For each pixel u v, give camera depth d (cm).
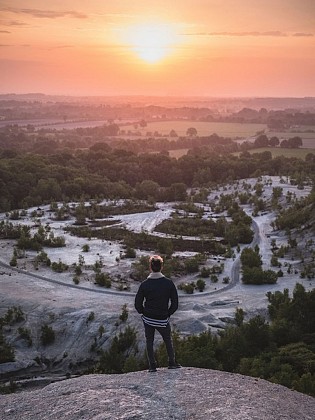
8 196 16112
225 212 15038
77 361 6069
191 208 15225
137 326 6512
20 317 6825
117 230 12631
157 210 15462
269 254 10612
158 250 10788
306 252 10362
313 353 4353
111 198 17012
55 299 7494
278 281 8675
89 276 8756
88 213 14512
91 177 19212
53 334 6444
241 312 6369
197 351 4125
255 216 14262
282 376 3181
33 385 5475
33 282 8325
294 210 13275
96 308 7131
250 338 4800
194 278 8912
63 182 17700
